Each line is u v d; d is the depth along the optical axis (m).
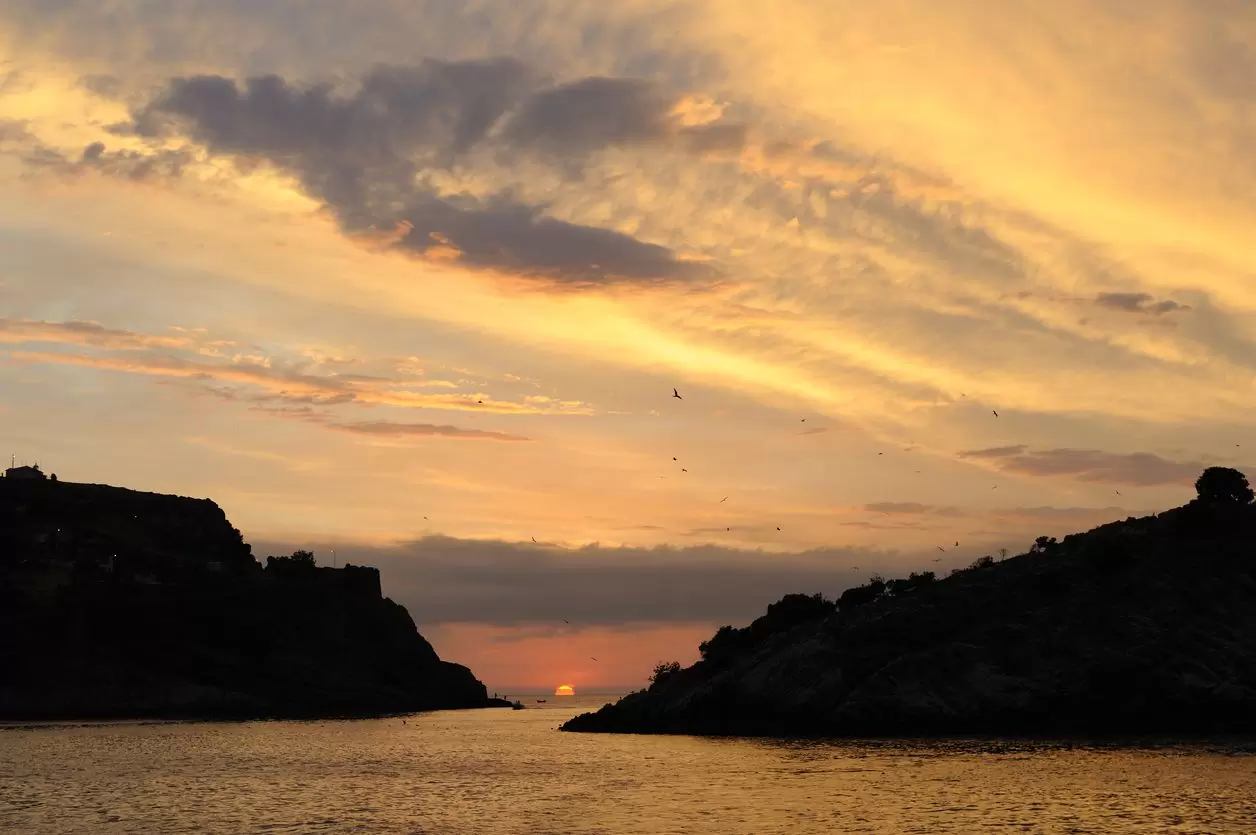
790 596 156.75
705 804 67.31
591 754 108.62
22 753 119.06
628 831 58.22
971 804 64.12
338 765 100.94
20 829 61.22
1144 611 127.00
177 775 91.62
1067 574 135.50
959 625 130.00
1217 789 67.75
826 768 85.81
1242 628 124.19
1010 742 105.38
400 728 178.00
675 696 150.25
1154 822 56.28
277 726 187.38
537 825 60.78
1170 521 148.12
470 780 84.69
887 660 127.62
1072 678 119.19
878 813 61.84
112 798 74.81
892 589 151.38
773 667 135.00
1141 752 92.25
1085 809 60.91
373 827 60.81
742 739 120.69
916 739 112.56
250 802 72.19
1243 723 110.38
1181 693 114.62
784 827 58.19
